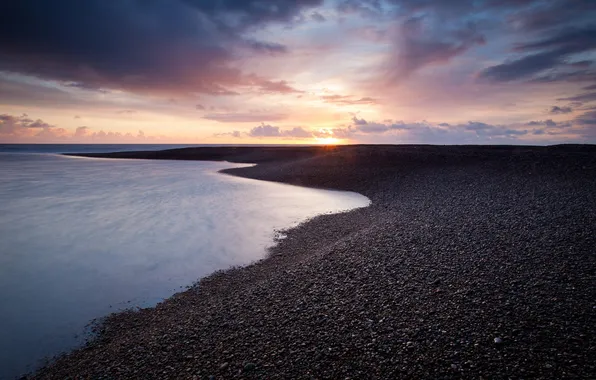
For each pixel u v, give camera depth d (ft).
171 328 25.61
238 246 48.91
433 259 33.37
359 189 101.60
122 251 46.85
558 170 86.74
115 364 21.35
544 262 30.19
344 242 43.14
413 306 24.44
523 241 36.45
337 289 28.86
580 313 21.63
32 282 36.81
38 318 29.45
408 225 48.34
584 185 68.23
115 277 38.19
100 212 72.08
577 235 36.86
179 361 20.80
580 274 27.25
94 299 33.01
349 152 167.02
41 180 128.47
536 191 66.90
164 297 33.35
